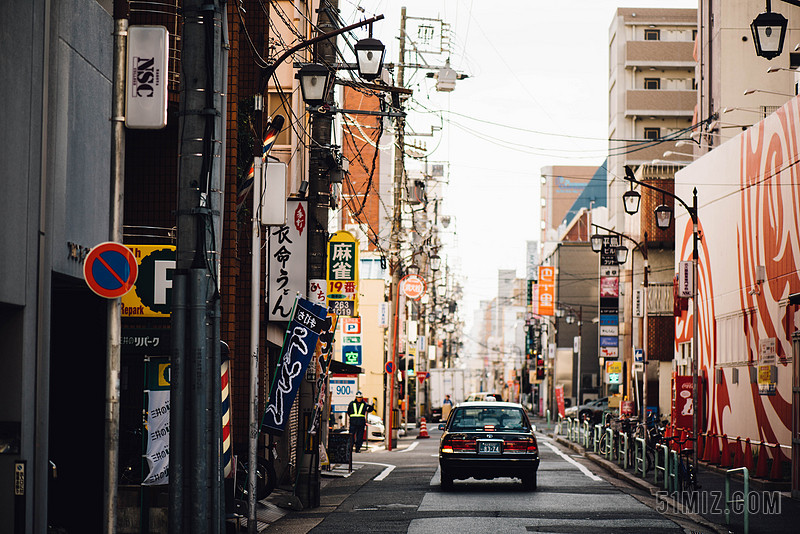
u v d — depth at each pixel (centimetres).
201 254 991
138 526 1366
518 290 15888
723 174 3150
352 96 5691
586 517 1622
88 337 1424
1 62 1009
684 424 2614
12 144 1035
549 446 4131
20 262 1052
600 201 12206
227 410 1388
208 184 998
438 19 3819
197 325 983
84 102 1267
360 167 5731
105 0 1424
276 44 2123
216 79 1022
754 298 2739
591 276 9069
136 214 1777
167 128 1783
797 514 1670
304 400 1870
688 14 8669
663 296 5391
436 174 7444
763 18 1583
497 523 1545
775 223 2562
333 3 2142
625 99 8469
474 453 2055
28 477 1062
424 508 1762
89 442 1414
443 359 11850
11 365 1059
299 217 2144
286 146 2552
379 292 5684
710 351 3281
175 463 978
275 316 2128
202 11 1010
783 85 4922
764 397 2609
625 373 6009
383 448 4031
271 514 1694
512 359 15838
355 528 1520
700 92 5378
